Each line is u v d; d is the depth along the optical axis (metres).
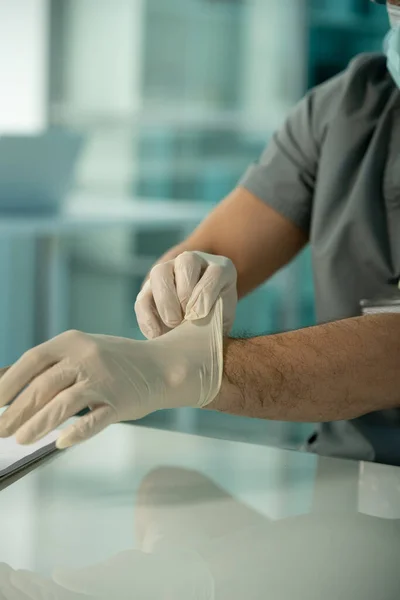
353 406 0.91
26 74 3.14
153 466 0.81
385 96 1.20
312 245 1.21
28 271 3.13
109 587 0.55
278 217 1.26
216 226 1.27
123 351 0.76
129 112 3.10
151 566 0.59
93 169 3.16
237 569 0.59
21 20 3.11
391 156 1.17
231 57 3.02
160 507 0.71
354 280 1.17
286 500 0.73
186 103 3.07
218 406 0.84
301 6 2.96
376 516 0.70
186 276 0.94
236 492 0.75
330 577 0.58
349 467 0.83
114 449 0.87
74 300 3.17
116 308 3.19
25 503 0.71
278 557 0.61
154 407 0.77
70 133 2.45
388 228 1.17
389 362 0.92
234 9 2.99
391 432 1.08
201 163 3.09
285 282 2.94
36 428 0.69
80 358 0.72
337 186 1.19
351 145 1.19
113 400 0.72
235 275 1.03
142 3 3.04
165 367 0.78
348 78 1.22
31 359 0.72
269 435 2.85
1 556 0.60
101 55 3.10
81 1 3.09
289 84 3.00
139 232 3.14
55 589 0.55
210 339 0.84
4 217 2.40
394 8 1.04
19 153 2.36
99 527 0.66
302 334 0.93
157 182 3.12
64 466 0.81
